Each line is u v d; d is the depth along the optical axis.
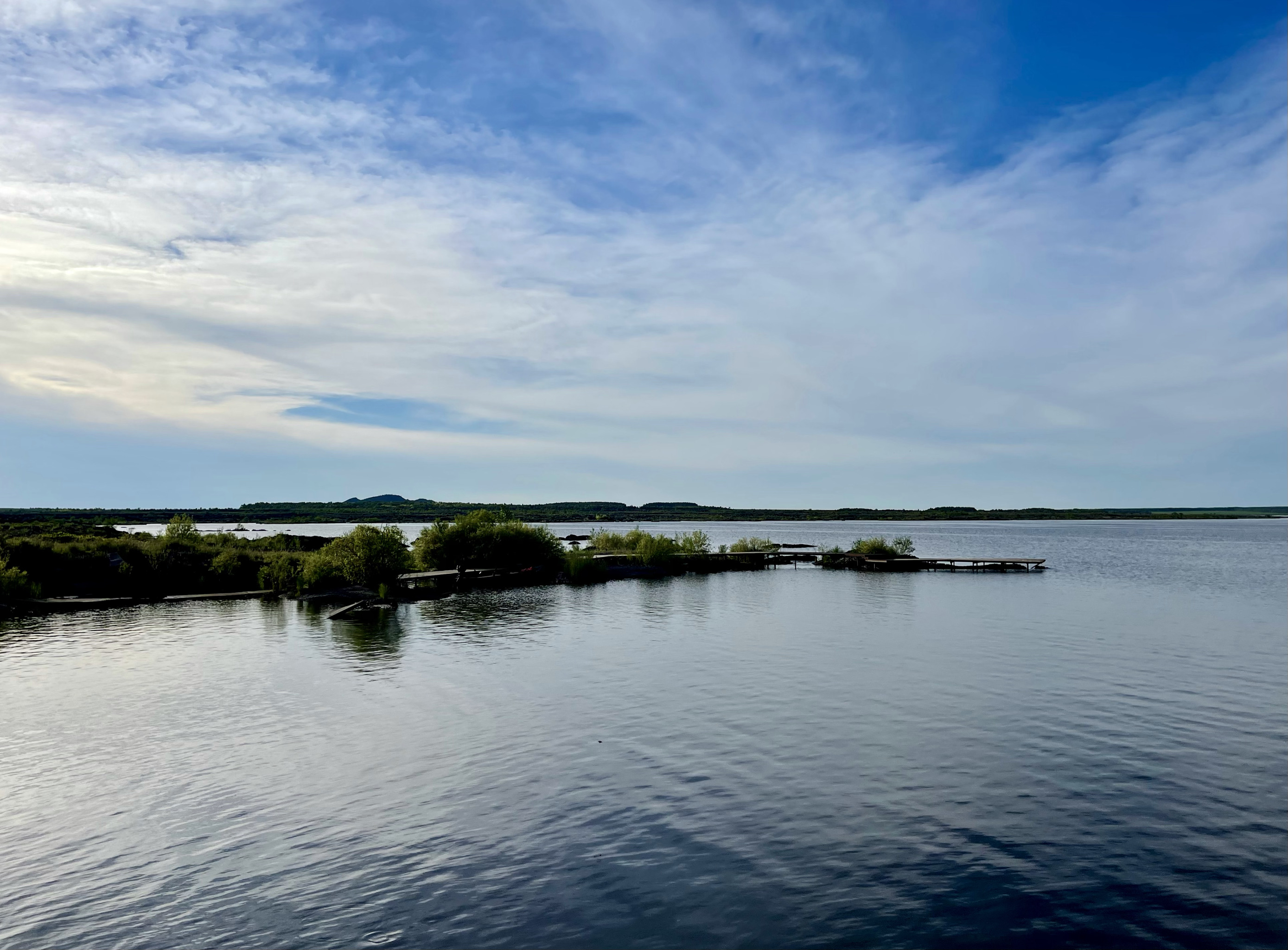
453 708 21.66
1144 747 17.95
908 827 13.75
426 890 11.74
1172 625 36.72
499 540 61.94
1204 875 11.97
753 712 21.09
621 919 10.88
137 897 11.66
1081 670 26.30
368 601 44.44
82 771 16.83
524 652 29.84
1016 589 53.88
